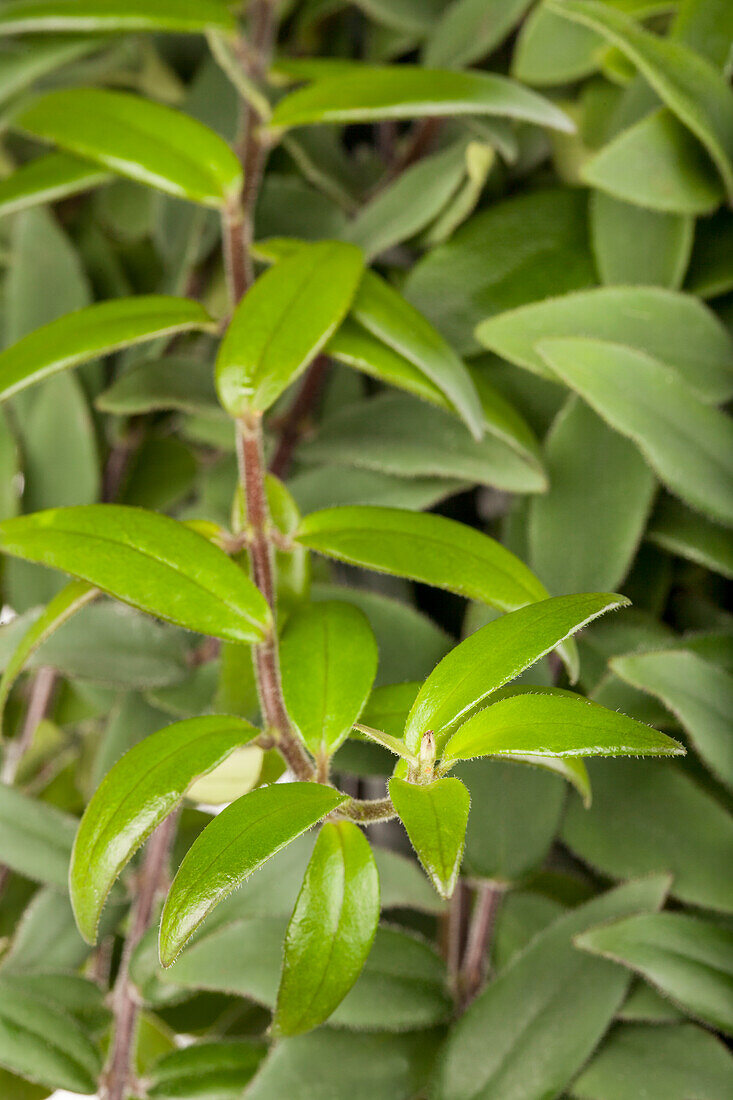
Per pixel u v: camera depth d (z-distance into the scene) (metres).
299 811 0.52
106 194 0.75
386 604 0.62
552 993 0.59
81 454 0.68
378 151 0.73
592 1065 0.59
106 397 0.64
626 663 0.58
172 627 0.64
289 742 0.55
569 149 0.68
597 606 0.53
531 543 0.62
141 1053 0.67
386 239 0.64
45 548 0.55
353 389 0.67
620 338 0.62
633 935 0.58
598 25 0.61
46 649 0.63
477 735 0.52
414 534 0.57
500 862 0.60
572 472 0.62
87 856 0.53
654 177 0.62
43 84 0.78
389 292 0.60
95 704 0.68
